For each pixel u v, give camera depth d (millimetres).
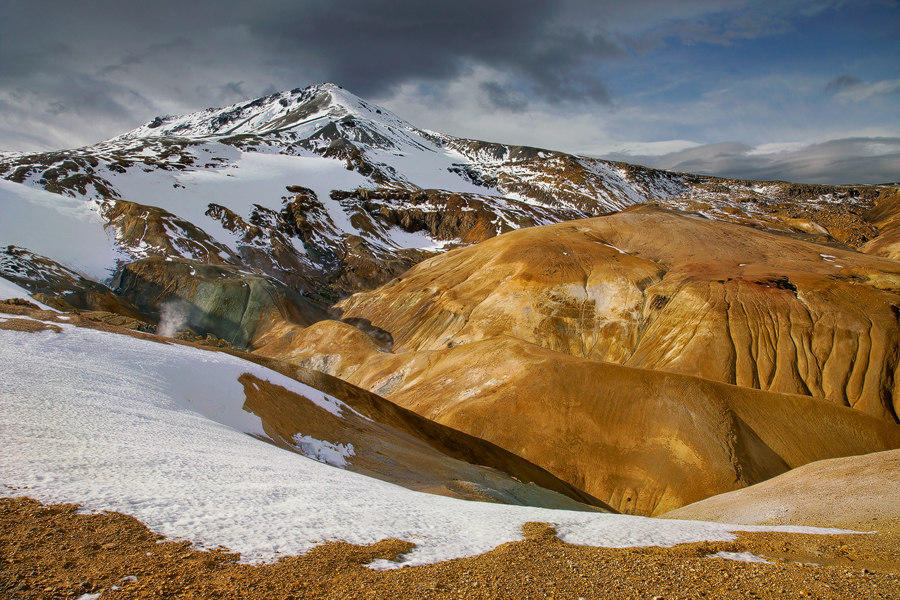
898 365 73500
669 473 42656
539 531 13219
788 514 21000
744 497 26453
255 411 27391
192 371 27297
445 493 24172
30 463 11828
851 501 19922
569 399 49250
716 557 11758
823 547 12867
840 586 9953
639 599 9203
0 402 15562
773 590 9758
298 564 9508
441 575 9797
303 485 15172
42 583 7637
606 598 9195
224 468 15094
